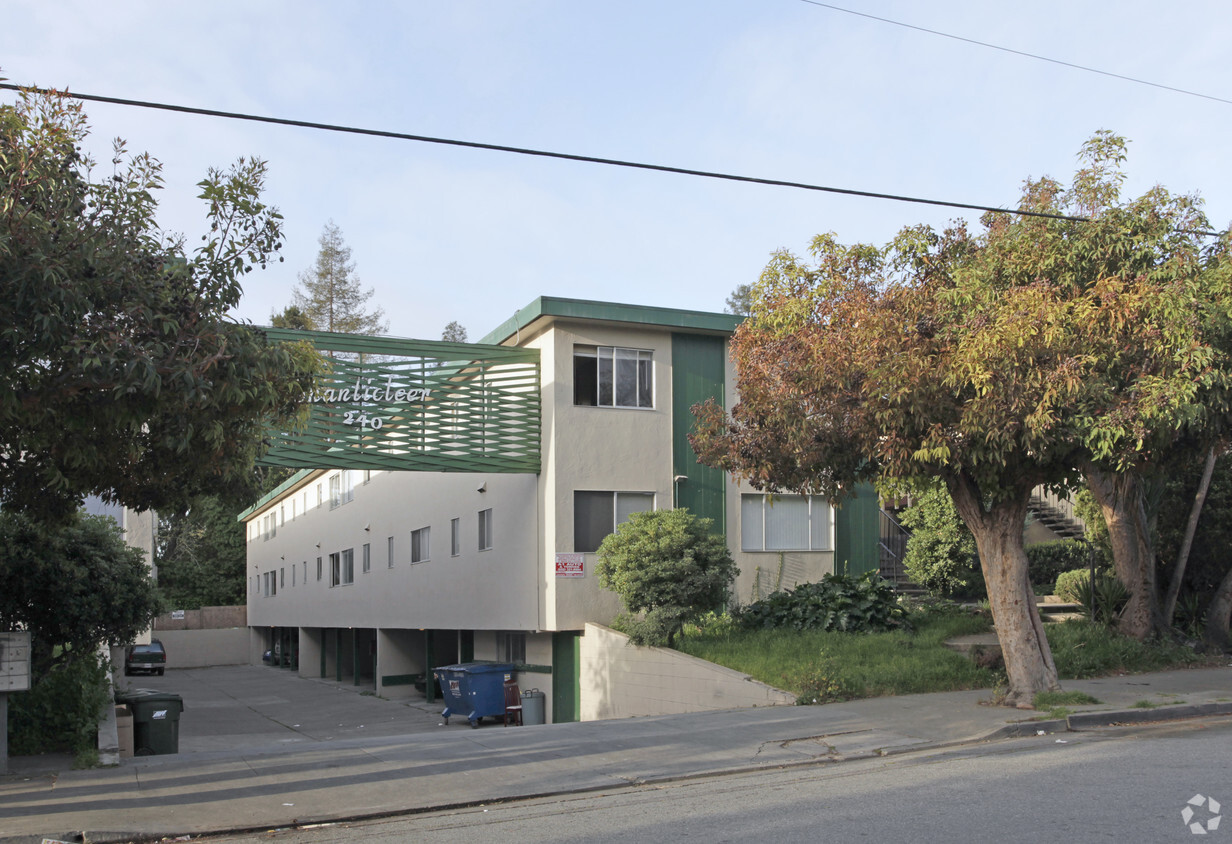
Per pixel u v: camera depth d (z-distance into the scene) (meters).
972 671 15.56
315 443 19.03
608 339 21.56
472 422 20.64
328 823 8.65
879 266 14.03
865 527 23.92
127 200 9.85
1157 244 12.76
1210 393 11.84
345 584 36.28
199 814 8.84
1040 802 7.74
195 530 58.00
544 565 20.94
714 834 7.29
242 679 41.03
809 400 12.95
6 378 8.56
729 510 22.30
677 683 17.47
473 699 21.19
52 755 11.83
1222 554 19.25
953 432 12.16
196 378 9.02
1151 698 13.41
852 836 6.96
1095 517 20.67
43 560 13.89
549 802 9.27
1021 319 11.05
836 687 14.84
